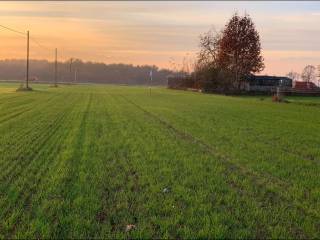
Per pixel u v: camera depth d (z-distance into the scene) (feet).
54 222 25.16
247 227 25.29
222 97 203.00
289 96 241.76
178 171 39.22
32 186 32.50
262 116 101.30
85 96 174.70
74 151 47.73
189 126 75.97
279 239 23.61
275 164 43.86
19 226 24.56
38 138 56.75
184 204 29.27
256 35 270.87
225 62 271.90
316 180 37.35
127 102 141.59
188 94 228.43
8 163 40.88
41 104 120.26
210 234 23.76
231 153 49.47
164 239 23.11
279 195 32.27
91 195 30.60
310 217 27.37
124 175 36.99
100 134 62.39
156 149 50.88
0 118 81.10
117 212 27.25
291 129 75.66
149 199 30.07
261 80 289.53
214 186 34.04
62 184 33.32
